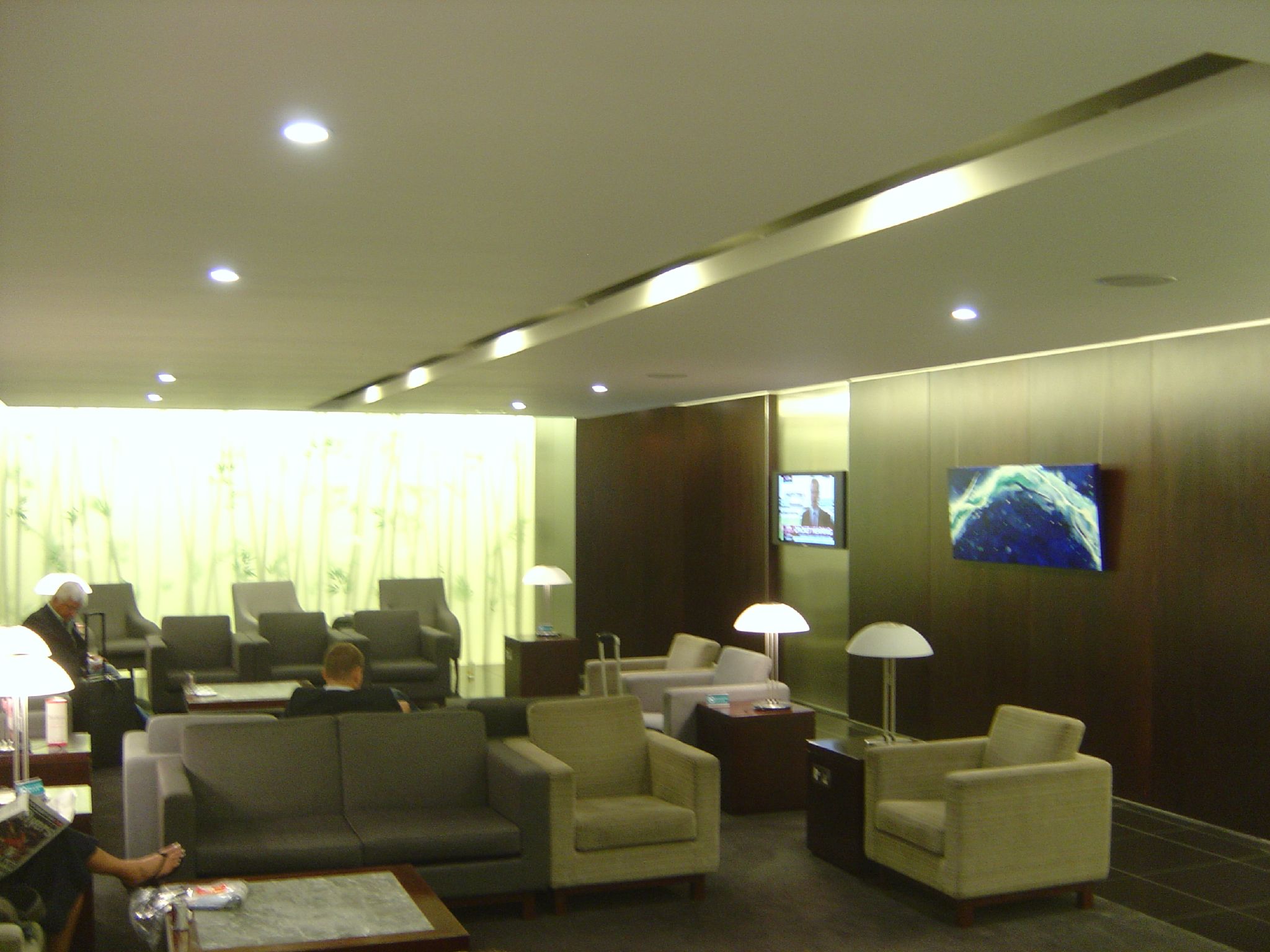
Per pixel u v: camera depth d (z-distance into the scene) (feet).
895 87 8.67
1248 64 8.88
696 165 10.65
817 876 18.06
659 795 17.95
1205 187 11.04
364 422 40.83
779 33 7.63
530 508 42.60
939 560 26.61
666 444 37.27
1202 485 20.47
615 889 16.53
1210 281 15.66
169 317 18.95
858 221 13.08
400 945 11.36
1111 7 7.22
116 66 8.18
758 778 21.63
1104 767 16.71
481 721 17.42
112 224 12.72
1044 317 18.76
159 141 9.87
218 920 11.91
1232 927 16.01
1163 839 19.86
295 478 40.04
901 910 16.57
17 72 8.27
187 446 38.86
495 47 7.86
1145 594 21.59
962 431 25.90
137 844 16.38
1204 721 20.52
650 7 7.21
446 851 15.33
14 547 37.11
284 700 24.97
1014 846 16.11
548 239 13.57
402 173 10.85
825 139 9.89
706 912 16.46
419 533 41.39
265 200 11.81
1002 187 11.11
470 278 15.76
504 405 36.60
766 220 12.70
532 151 10.20
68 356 24.08
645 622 38.27
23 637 17.67
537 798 15.88
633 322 19.47
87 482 37.81
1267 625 19.38
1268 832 19.51
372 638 33.50
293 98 8.85
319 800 16.21
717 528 35.06
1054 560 23.22
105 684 25.57
